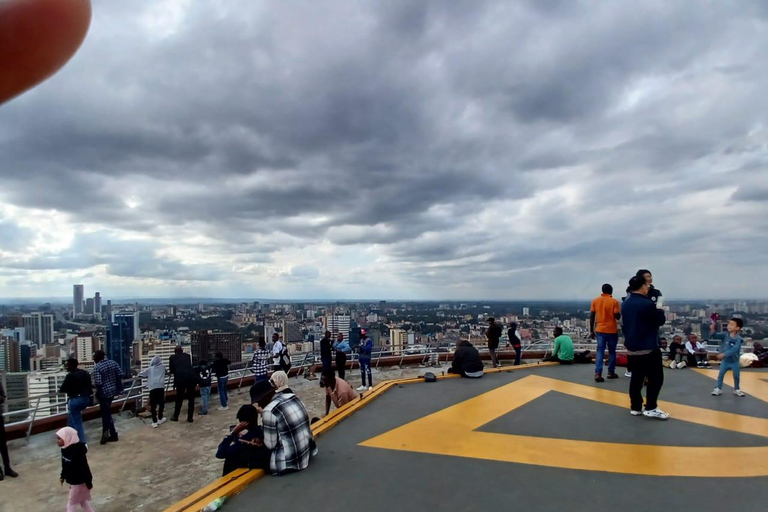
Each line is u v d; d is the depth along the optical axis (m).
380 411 7.48
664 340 12.49
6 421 9.42
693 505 4.00
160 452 8.57
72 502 5.80
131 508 6.33
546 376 10.35
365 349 13.01
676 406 7.40
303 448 4.97
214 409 11.88
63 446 5.83
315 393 12.90
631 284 6.80
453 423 6.71
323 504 4.14
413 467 5.02
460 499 4.20
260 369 12.97
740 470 4.75
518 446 5.64
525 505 4.06
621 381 9.62
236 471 4.80
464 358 10.48
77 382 8.69
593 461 5.08
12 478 7.45
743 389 8.69
